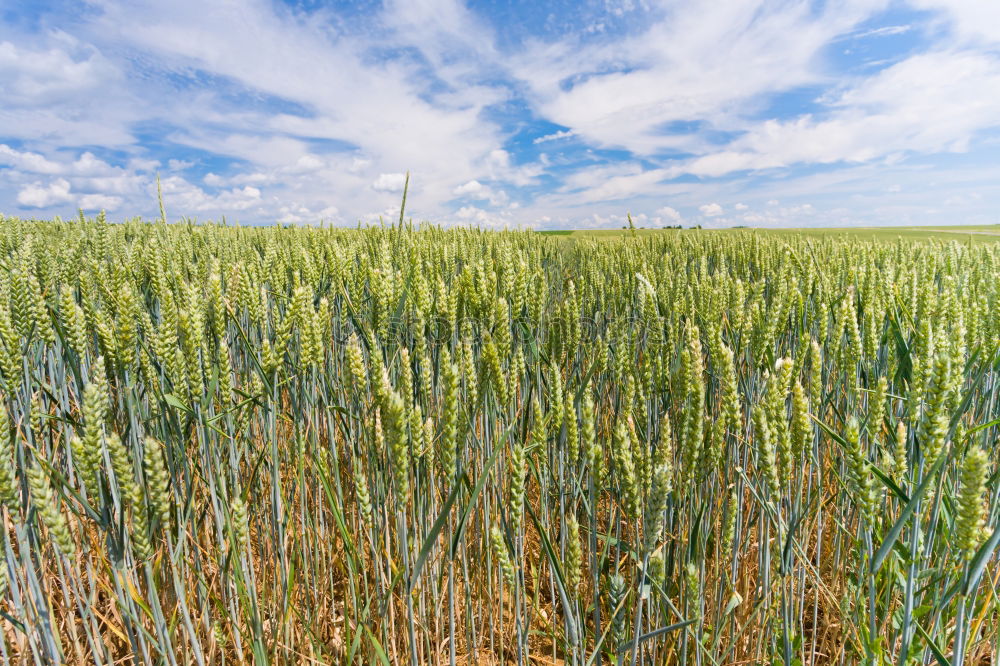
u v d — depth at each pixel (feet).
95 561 8.02
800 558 7.61
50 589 7.84
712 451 6.20
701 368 6.04
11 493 5.15
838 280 14.34
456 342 9.44
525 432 8.91
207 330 7.86
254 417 10.25
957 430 5.74
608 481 8.15
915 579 5.93
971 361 7.57
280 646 8.06
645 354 8.40
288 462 9.43
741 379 9.27
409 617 5.71
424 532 7.02
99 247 14.44
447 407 5.81
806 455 8.63
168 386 7.07
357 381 6.81
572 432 6.54
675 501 7.09
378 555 6.90
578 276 18.94
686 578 6.80
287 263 15.28
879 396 6.13
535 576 7.56
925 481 4.54
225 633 8.12
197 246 20.40
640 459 5.96
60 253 14.65
